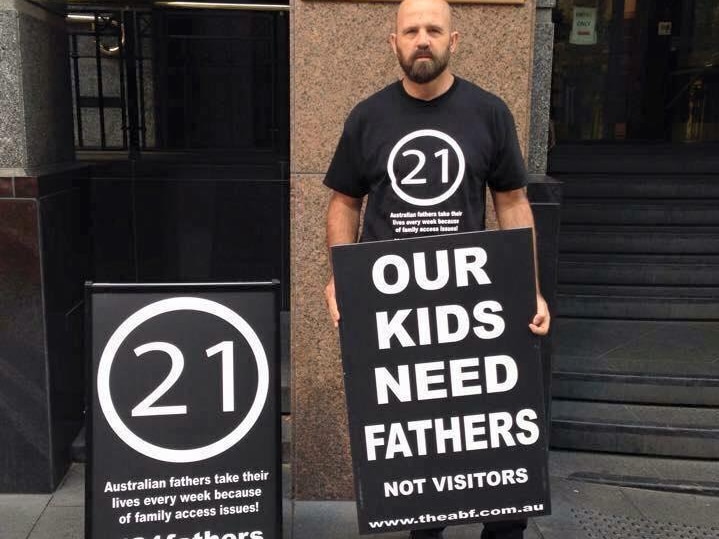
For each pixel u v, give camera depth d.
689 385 4.31
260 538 2.58
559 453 4.15
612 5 8.79
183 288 2.54
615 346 4.88
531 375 2.50
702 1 8.73
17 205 3.39
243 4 4.82
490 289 2.48
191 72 4.87
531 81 3.37
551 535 3.32
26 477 3.61
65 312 3.83
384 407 2.49
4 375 3.52
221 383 2.56
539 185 3.51
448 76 2.58
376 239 2.63
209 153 4.95
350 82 3.33
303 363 3.54
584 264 5.64
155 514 2.53
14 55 3.37
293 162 3.38
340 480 3.64
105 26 4.75
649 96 8.95
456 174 2.55
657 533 3.37
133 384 2.52
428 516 2.52
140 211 4.89
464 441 2.51
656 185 6.33
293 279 3.47
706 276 5.59
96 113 4.80
